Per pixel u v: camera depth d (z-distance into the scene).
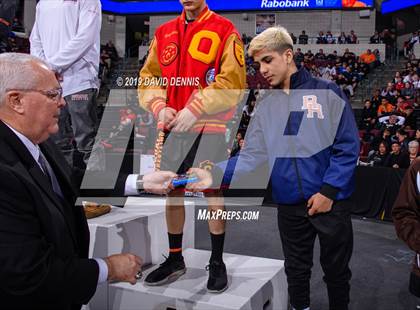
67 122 2.53
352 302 2.62
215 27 1.89
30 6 12.88
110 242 2.11
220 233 1.99
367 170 5.18
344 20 15.28
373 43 13.36
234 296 1.91
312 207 1.82
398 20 16.34
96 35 2.38
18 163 1.23
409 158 5.29
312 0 15.18
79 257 1.50
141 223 2.34
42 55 2.47
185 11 1.93
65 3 2.36
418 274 1.89
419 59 11.73
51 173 1.46
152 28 16.80
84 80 2.43
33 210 1.21
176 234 2.08
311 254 2.01
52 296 1.21
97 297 2.10
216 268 1.98
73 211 1.48
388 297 2.71
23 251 1.15
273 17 15.80
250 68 7.80
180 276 2.13
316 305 2.55
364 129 7.75
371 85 11.09
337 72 11.29
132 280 1.42
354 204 5.28
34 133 1.30
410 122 7.25
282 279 2.31
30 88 1.24
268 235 4.05
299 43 13.85
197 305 1.86
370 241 4.10
